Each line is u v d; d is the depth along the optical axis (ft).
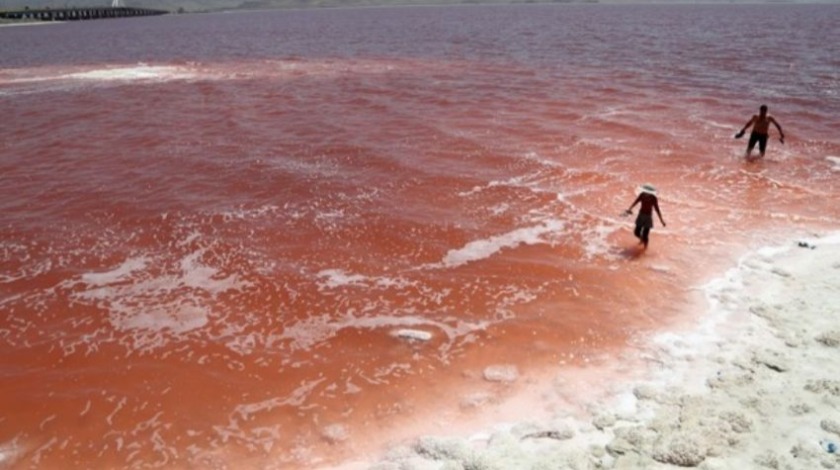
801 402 29.30
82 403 32.35
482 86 123.65
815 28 270.26
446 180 65.16
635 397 30.78
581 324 38.06
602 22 342.23
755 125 69.21
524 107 101.04
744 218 53.31
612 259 46.60
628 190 60.95
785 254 46.03
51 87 134.62
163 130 90.89
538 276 44.45
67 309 41.57
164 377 34.32
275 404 31.89
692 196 58.80
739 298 39.88
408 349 36.24
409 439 28.99
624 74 135.64
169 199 61.36
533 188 62.18
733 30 264.11
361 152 76.33
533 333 37.37
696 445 26.73
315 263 47.39
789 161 69.10
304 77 142.72
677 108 97.50
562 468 26.05
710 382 31.37
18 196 62.95
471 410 30.78
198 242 51.39
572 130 84.38
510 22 358.43
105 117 100.99
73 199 61.82
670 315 38.55
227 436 29.73
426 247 49.67
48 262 48.32
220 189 64.13
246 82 136.26
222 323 39.58
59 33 336.70
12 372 35.06
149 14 620.90
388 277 45.06
